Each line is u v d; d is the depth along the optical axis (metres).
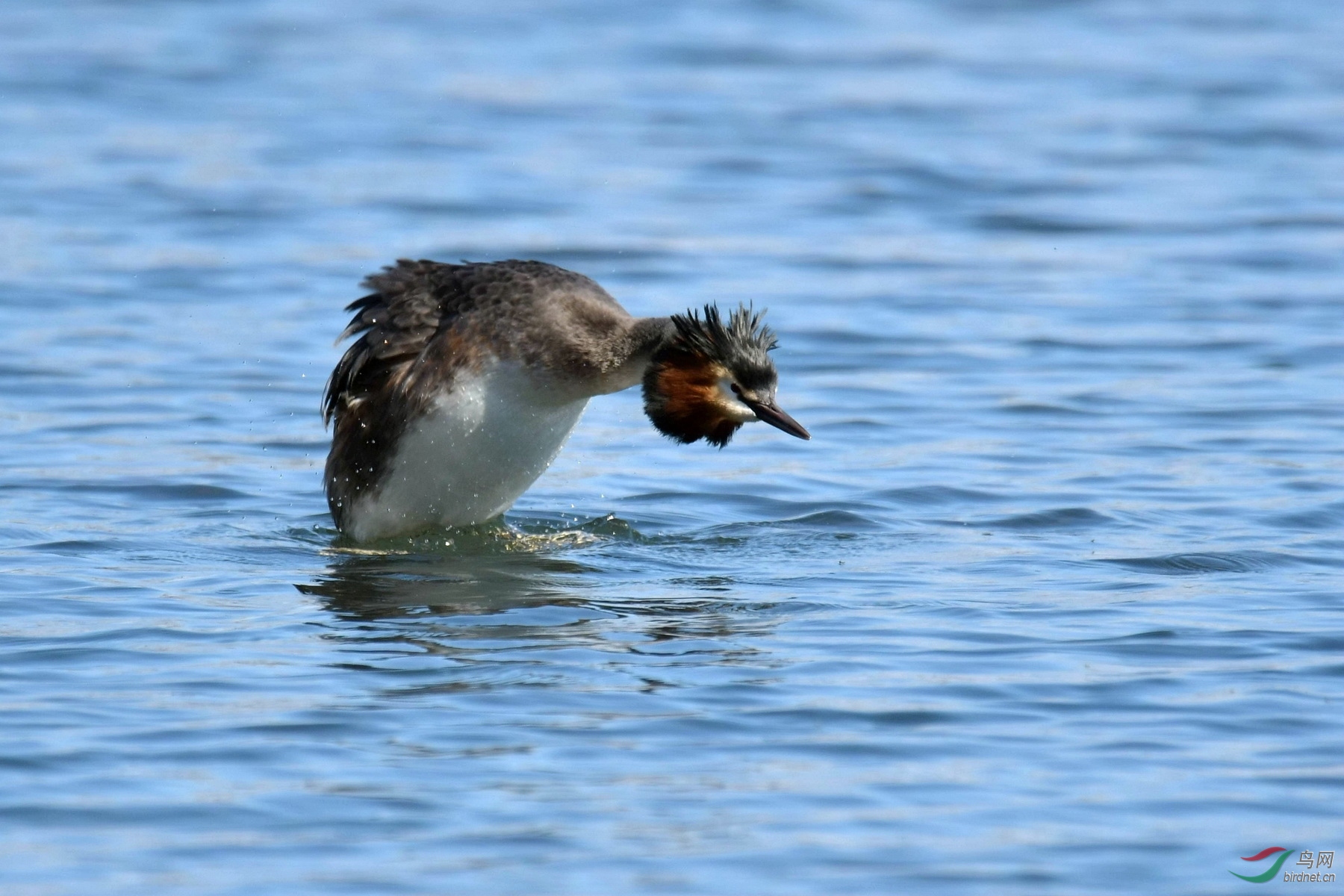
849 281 22.97
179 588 12.30
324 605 11.94
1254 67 35.91
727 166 28.89
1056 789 8.85
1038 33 39.31
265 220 25.33
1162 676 10.34
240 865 8.06
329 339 20.17
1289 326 20.81
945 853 8.20
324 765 9.08
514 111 32.28
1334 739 9.41
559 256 23.80
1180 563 12.86
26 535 13.59
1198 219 26.02
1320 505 14.36
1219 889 7.89
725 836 8.35
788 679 10.37
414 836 8.34
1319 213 26.19
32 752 9.20
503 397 13.38
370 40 38.16
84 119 31.16
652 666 10.59
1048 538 13.69
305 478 15.70
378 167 28.47
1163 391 18.28
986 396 18.23
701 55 36.97
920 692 10.12
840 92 33.94
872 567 12.93
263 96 33.09
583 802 8.70
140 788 8.81
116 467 15.69
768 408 13.21
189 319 20.89
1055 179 28.17
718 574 12.80
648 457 16.47
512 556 13.39
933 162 29.11
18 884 7.88
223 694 10.07
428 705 9.91
